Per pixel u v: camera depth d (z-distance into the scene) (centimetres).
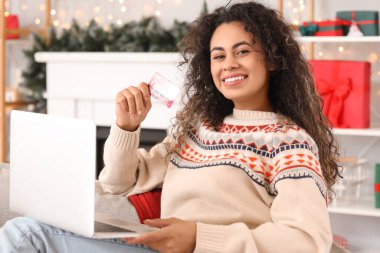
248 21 203
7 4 498
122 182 223
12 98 479
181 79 421
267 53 204
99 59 439
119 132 215
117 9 471
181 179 209
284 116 206
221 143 206
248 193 197
